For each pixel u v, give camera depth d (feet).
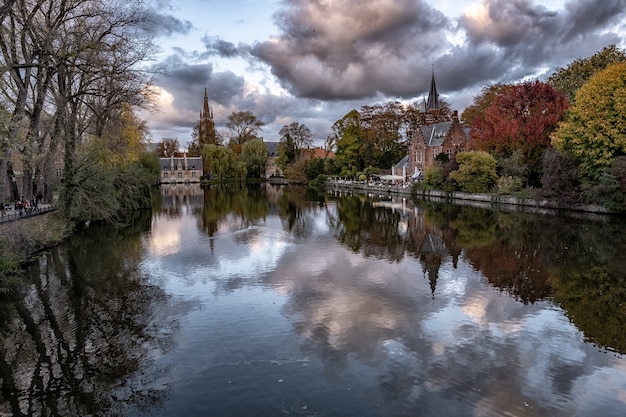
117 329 42.63
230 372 33.94
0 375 34.22
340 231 99.86
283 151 350.43
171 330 42.22
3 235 60.85
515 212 123.85
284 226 108.78
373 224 109.91
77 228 102.37
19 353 37.73
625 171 100.27
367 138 276.41
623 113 103.91
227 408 29.27
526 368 34.58
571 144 119.24
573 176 118.21
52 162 85.51
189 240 89.35
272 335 40.81
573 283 55.88
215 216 129.90
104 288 55.72
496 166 155.94
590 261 66.18
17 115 62.64
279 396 30.58
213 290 54.75
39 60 71.56
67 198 92.32
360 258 71.72
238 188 281.74
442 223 108.17
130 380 33.09
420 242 84.69
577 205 119.24
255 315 45.96
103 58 77.15
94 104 97.04
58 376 33.94
